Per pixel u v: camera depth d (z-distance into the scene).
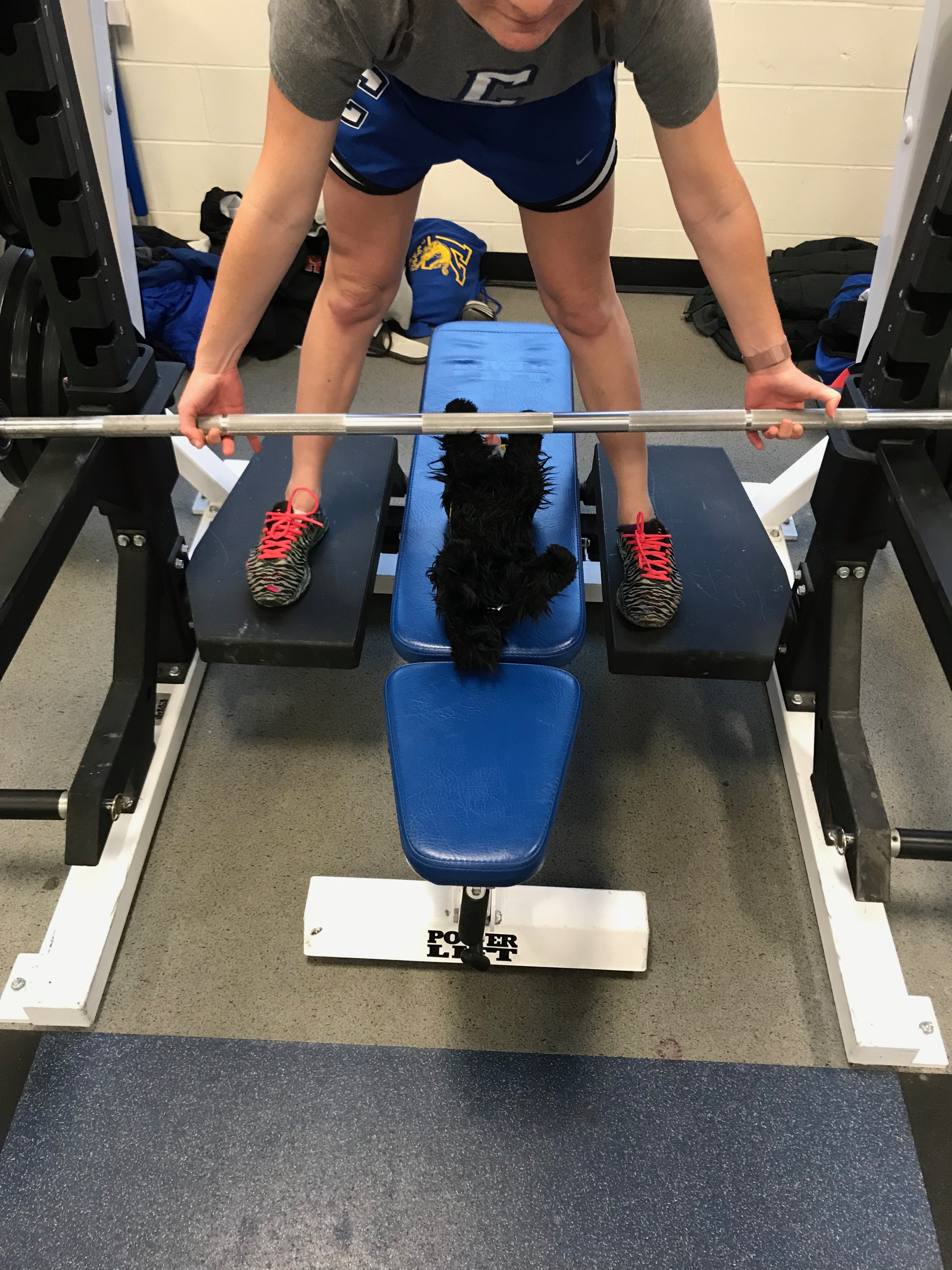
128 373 1.31
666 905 1.46
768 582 1.51
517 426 1.13
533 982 1.37
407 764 1.08
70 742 1.67
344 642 1.39
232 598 1.47
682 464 1.78
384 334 2.77
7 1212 1.14
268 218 1.00
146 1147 1.19
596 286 1.32
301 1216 1.14
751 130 2.89
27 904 1.45
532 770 1.07
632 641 1.39
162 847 1.52
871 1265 1.11
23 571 1.09
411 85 1.03
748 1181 1.18
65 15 1.36
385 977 1.37
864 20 2.65
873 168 2.95
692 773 1.64
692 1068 1.28
